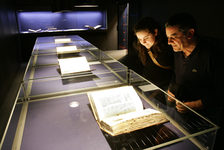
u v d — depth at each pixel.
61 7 2.97
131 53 4.45
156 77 2.74
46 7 6.17
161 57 2.55
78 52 3.05
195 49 1.94
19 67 5.53
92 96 1.20
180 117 1.12
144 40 2.84
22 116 1.21
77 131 1.04
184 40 2.02
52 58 2.79
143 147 0.90
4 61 3.97
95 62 2.43
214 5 1.78
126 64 4.93
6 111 2.89
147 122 0.99
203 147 0.91
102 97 1.19
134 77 1.65
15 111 1.23
